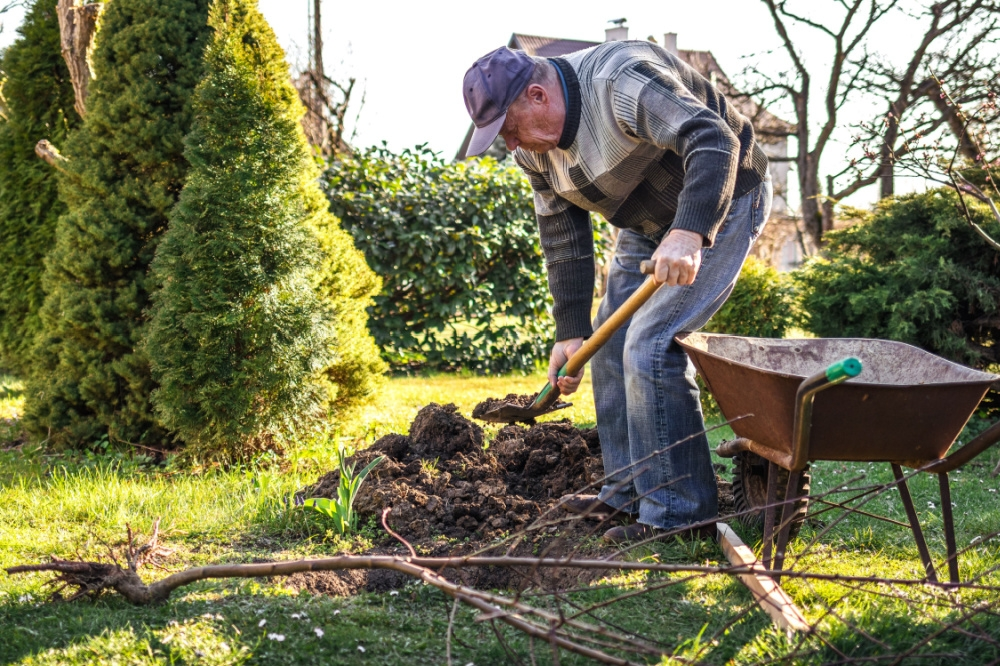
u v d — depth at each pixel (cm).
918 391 240
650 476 318
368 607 254
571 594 269
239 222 487
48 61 797
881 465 484
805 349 325
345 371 568
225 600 244
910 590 256
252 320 490
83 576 247
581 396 783
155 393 489
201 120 496
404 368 1009
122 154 547
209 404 476
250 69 501
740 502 338
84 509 372
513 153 338
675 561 299
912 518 267
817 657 208
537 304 1012
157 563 296
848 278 639
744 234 317
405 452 411
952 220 616
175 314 484
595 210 327
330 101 1919
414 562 221
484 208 978
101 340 527
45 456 512
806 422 234
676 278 257
